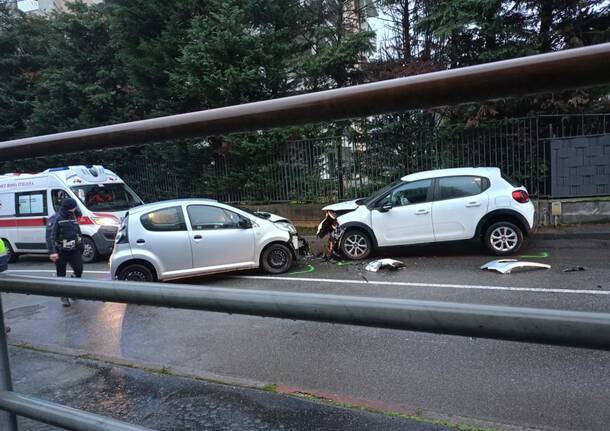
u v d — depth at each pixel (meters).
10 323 6.32
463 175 8.62
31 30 19.23
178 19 13.06
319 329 5.11
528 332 0.73
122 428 1.11
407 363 4.11
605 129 10.63
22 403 1.32
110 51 15.79
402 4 13.15
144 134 1.07
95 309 6.73
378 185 12.12
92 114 16.03
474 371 3.88
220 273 8.55
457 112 11.23
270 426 2.80
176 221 7.73
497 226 8.42
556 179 10.48
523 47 10.74
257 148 12.76
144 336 5.36
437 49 12.18
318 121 0.89
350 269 8.28
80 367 3.99
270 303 0.96
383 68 12.70
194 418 2.95
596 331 0.69
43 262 12.30
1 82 18.61
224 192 13.79
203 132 1.00
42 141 1.24
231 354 4.59
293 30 13.87
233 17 12.16
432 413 2.96
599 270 6.92
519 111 11.11
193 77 12.10
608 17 10.70
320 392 3.33
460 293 6.18
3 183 12.39
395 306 0.84
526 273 7.03
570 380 3.63
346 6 14.27
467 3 10.82
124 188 12.23
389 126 11.77
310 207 12.73
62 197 11.38
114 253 7.68
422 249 9.26
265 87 12.84
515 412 3.19
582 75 0.67
